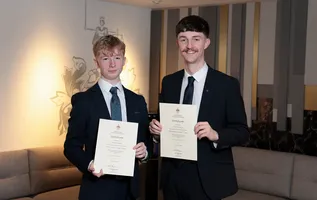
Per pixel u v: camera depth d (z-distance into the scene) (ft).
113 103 6.79
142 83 15.58
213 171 6.50
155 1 13.88
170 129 6.55
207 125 6.20
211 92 6.54
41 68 12.17
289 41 12.72
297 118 12.61
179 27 6.47
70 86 13.08
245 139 6.56
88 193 6.71
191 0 13.44
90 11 13.52
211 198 6.41
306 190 11.33
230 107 6.56
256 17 13.34
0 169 10.45
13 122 11.53
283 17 12.79
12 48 11.35
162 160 7.11
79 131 6.70
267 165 12.23
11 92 11.41
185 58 6.51
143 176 12.79
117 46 6.69
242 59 13.66
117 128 6.63
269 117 13.15
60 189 11.78
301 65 12.50
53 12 12.38
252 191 12.46
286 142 12.85
